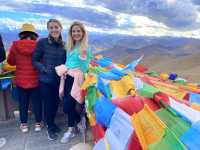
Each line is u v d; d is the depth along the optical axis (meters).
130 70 4.36
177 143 2.31
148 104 2.87
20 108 4.61
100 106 3.20
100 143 2.88
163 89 3.55
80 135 4.24
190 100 3.45
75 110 4.14
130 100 2.90
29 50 4.23
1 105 5.41
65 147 3.94
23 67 4.30
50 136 4.25
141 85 3.35
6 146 4.19
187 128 2.50
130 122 2.57
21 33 4.30
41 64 4.04
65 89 3.92
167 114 2.72
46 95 4.13
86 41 3.82
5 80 4.90
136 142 2.44
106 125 2.98
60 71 3.81
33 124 5.06
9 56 4.38
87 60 3.83
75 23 3.75
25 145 4.17
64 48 4.05
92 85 3.59
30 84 4.35
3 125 5.18
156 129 2.49
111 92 3.36
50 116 4.27
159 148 2.34
